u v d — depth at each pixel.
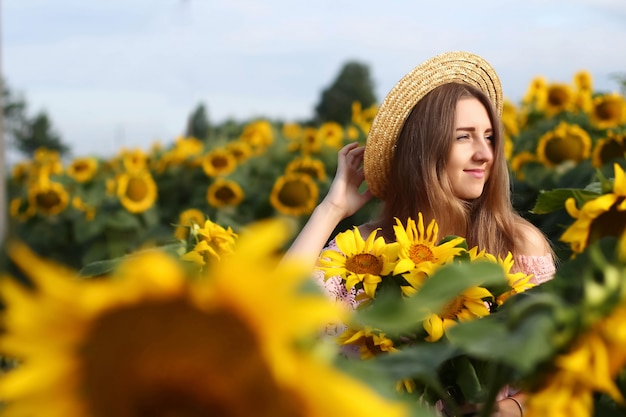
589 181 4.26
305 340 0.57
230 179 6.96
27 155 21.45
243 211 6.66
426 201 2.48
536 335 0.70
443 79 2.64
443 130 2.47
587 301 0.73
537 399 0.74
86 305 0.56
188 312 0.56
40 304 0.56
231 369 0.58
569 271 0.94
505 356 0.70
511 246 2.47
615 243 0.93
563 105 5.61
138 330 0.58
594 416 0.92
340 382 0.56
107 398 0.59
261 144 8.26
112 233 6.79
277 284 0.54
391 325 0.75
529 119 5.76
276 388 0.57
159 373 0.59
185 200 7.32
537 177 4.37
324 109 20.20
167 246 1.80
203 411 0.59
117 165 8.34
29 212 7.02
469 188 2.47
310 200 6.11
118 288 0.56
